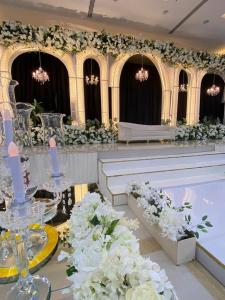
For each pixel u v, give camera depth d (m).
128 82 7.48
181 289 1.24
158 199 2.11
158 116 7.98
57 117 1.83
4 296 0.91
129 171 3.53
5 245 1.17
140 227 2.00
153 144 4.95
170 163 4.10
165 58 5.70
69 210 1.78
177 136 5.66
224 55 6.34
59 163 1.51
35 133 4.11
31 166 1.41
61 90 6.33
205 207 3.09
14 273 1.01
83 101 5.67
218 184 3.37
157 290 0.57
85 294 0.58
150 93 7.84
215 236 1.97
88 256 0.65
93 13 4.41
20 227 0.82
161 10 4.34
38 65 6.02
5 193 0.97
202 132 5.99
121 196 2.69
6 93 1.54
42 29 4.38
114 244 0.70
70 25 4.91
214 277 1.36
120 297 0.55
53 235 1.34
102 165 3.59
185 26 5.06
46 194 2.10
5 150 1.06
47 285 0.99
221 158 4.55
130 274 0.57
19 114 1.35
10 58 4.80
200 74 6.71
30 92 6.02
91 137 5.04
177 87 6.39
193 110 6.89
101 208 0.95
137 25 4.99
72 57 5.25
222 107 8.54
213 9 4.32
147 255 1.58
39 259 1.12
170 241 1.54
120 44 4.98
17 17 4.49
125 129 4.94
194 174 3.86
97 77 6.21
